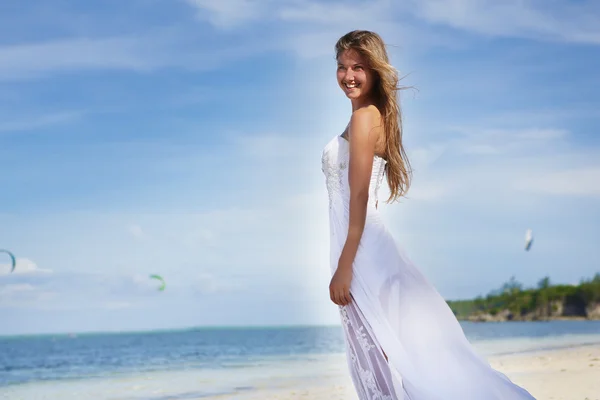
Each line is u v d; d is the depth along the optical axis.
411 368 2.58
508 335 16.02
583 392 6.02
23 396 11.05
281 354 16.02
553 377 6.97
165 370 12.91
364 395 2.68
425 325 2.66
